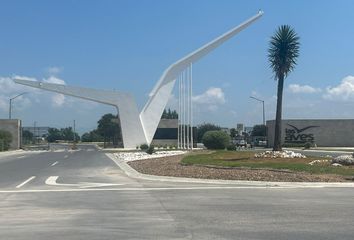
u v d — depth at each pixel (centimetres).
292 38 3931
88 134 17938
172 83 8288
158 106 8219
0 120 8775
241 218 1150
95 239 924
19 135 8962
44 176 2494
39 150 7900
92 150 7612
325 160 2970
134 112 8081
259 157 3341
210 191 1739
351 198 1529
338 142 8406
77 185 2006
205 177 2222
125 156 4872
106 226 1060
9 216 1203
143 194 1656
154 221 1118
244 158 3294
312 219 1131
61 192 1742
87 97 7944
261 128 11231
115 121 12431
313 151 5722
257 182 2017
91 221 1123
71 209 1317
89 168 3139
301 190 1773
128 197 1576
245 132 12100
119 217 1177
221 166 2658
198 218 1155
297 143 8344
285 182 2008
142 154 5244
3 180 2272
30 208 1341
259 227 1035
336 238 921
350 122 8406
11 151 7338
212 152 4216
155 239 922
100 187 1916
